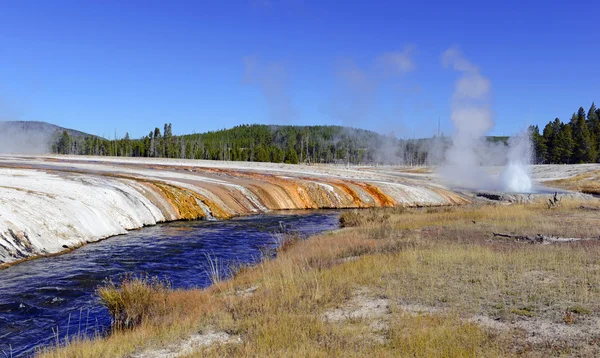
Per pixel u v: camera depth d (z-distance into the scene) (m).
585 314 8.12
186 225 24.44
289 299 9.34
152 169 44.84
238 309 9.05
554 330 7.36
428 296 9.45
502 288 9.86
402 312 8.52
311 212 34.72
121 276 13.09
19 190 19.16
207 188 32.34
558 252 13.41
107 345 7.41
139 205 24.23
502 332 7.32
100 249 16.88
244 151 131.62
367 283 10.77
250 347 6.93
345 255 14.98
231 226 24.69
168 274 13.62
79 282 12.31
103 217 20.53
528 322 7.79
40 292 11.30
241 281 11.66
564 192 54.38
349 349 6.68
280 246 17.89
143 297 9.31
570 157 102.50
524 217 24.58
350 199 41.34
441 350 6.42
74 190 22.03
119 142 132.38
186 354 6.78
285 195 38.28
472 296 9.38
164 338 7.60
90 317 9.64
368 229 21.88
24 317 9.57
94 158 67.69
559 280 10.25
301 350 6.59
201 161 74.62
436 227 22.00
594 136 103.19
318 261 13.66
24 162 44.50
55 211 17.92
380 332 7.54
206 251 17.30
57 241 16.42
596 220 23.28
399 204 43.03
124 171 39.09
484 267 11.84
